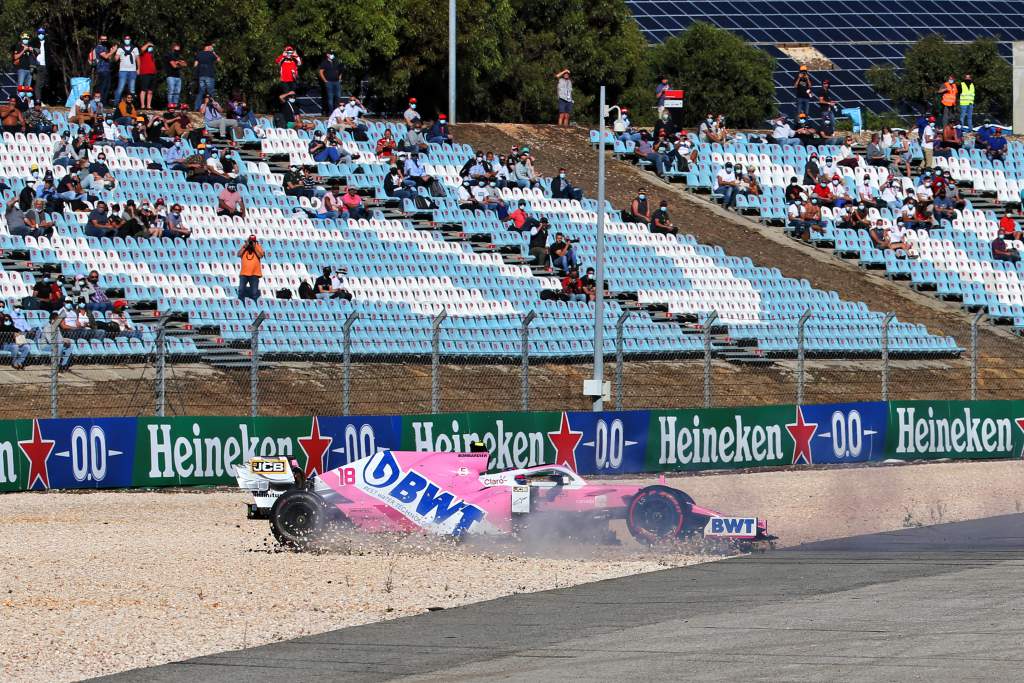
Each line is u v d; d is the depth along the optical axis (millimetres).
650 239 157875
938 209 179250
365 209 144375
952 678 37719
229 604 50406
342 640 44531
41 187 133500
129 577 55969
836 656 40688
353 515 63531
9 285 115062
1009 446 109125
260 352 109938
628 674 39125
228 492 85438
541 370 120688
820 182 178875
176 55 156250
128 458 85562
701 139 190750
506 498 63969
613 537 65375
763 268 155375
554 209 159500
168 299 119500
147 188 138000
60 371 104125
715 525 63312
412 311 131500
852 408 103812
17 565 59031
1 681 39500
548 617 47781
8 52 190125
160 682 39281
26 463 83250
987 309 162750
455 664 40969
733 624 45938
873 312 152750
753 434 100312
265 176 149875
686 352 130375
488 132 189250
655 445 97188
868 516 76000
